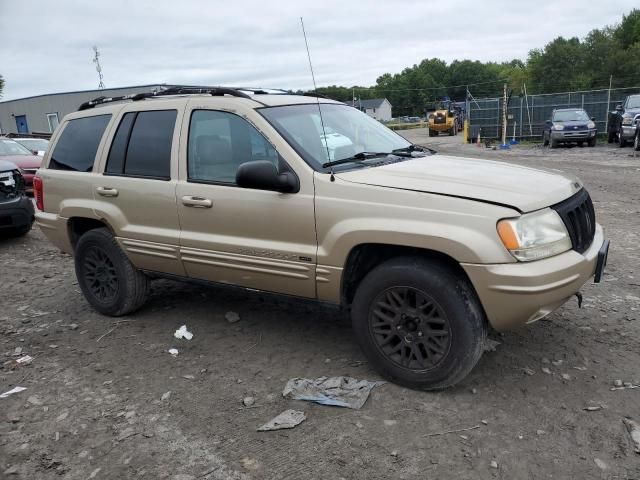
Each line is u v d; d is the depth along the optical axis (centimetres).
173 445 305
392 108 10950
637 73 5788
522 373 362
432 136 4350
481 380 356
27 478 284
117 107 480
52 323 496
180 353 419
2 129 3688
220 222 403
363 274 377
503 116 2664
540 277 304
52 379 388
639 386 339
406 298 340
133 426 325
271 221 377
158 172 439
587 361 373
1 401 360
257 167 352
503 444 292
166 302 530
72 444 310
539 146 2497
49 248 805
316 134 400
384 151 427
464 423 311
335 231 350
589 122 2227
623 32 7000
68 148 512
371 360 361
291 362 395
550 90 6481
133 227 456
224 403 345
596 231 377
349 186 347
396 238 327
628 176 1265
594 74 6166
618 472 267
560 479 265
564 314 452
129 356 418
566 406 323
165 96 457
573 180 377
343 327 451
